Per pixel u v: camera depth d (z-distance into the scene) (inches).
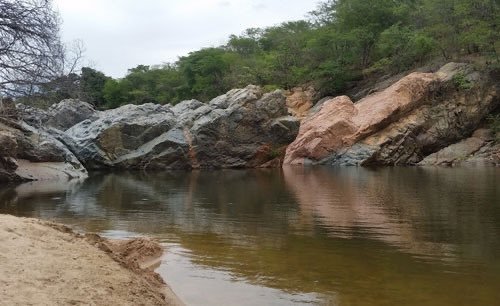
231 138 1331.2
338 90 1786.4
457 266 302.5
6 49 577.0
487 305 234.7
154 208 554.6
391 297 247.0
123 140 1328.7
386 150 1261.1
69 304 178.4
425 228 417.4
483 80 1364.4
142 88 2506.2
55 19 688.4
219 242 374.6
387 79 1656.0
